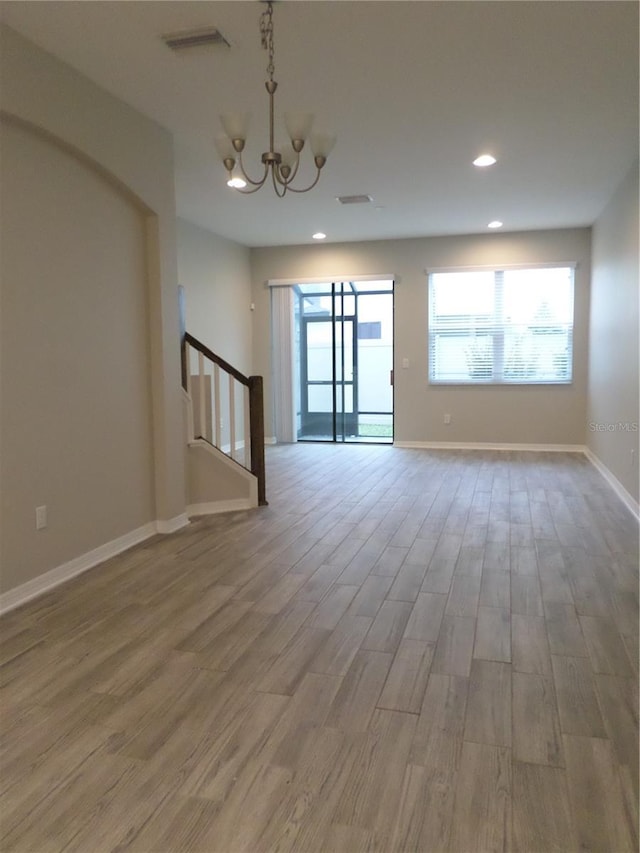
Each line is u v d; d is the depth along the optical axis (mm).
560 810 1617
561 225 7129
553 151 4527
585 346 7398
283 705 2119
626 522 4391
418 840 1521
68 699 2160
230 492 4828
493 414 7785
